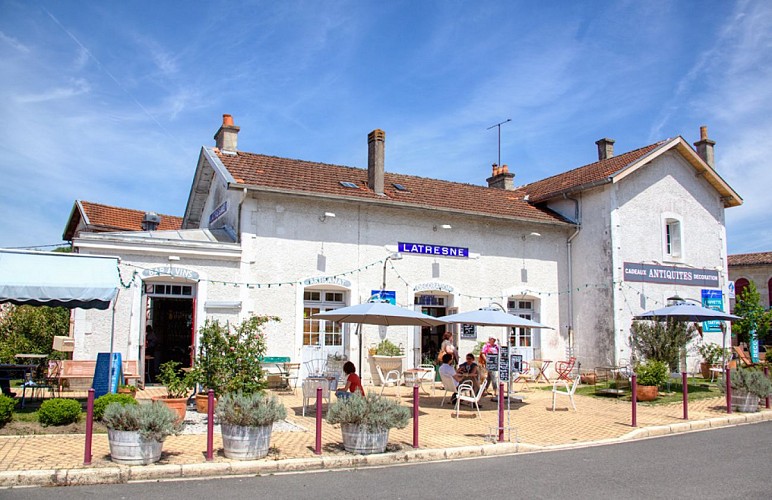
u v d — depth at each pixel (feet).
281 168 57.21
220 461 25.23
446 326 59.36
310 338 52.21
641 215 64.85
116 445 24.30
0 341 53.11
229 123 59.21
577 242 65.87
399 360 53.31
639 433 34.99
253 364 37.11
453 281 58.65
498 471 25.71
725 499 21.35
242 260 48.75
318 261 52.08
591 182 62.80
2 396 31.04
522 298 63.26
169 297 46.93
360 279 53.88
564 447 31.55
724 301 71.00
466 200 63.67
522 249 63.16
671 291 66.03
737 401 42.83
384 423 27.55
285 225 51.06
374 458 26.99
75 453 25.75
